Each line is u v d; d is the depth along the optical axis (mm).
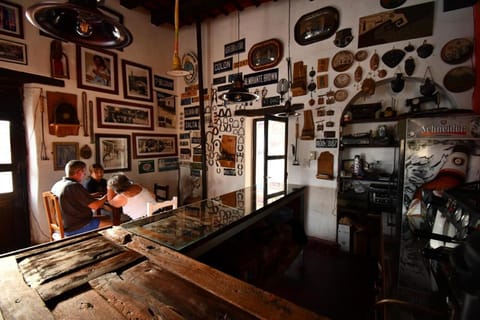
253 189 2654
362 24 2607
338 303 1882
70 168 2217
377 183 2680
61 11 1077
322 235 2986
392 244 1571
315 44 2910
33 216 2838
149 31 3838
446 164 1862
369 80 2580
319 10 2846
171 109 4262
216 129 3883
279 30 3172
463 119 1763
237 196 2273
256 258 1695
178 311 688
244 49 3490
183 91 4270
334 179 2855
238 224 1543
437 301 916
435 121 1845
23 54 2555
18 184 2777
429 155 1897
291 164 3152
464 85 2141
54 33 1164
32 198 2818
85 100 3076
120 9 3424
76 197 2129
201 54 3787
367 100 2768
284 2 3111
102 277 852
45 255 1008
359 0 2617
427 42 2291
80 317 659
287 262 2094
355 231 2670
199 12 3471
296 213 2770
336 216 2875
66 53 2881
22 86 2686
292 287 2084
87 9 989
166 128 4188
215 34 3777
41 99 2711
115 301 728
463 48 2127
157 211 2410
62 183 2160
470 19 2100
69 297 744
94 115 3184
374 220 2707
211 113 3924
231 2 3246
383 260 1315
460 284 570
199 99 3875
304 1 2965
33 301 710
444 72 2227
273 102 3258
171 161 4305
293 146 3127
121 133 3506
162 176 4156
